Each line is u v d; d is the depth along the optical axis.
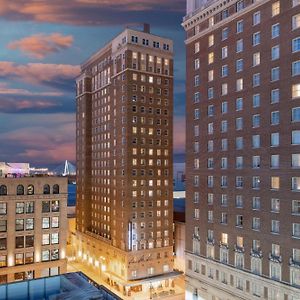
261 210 60.94
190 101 78.88
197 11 76.62
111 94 111.31
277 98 58.84
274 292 57.88
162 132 107.06
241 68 65.88
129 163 101.00
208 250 72.56
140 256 100.50
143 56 104.88
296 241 54.66
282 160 57.47
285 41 57.34
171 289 100.62
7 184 75.62
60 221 80.75
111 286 104.00
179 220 111.44
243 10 64.88
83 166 128.00
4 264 75.25
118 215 104.25
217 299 69.94
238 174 65.94
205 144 74.25
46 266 78.69
